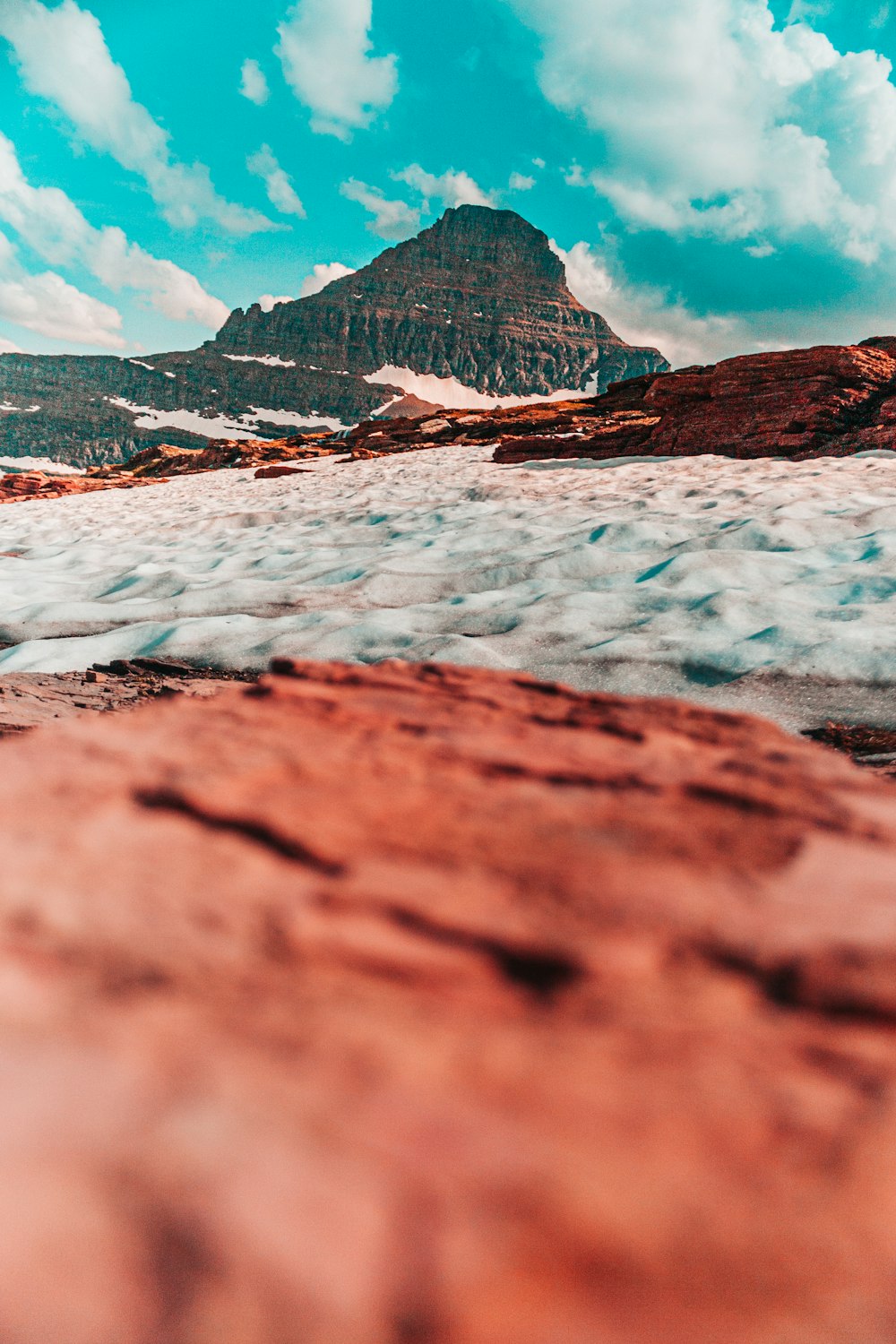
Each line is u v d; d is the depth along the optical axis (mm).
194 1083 674
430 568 11695
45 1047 708
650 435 29766
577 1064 775
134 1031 749
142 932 934
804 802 1520
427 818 1342
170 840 1187
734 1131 696
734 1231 580
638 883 1160
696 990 924
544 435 43219
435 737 1816
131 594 12172
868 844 1341
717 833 1353
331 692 2158
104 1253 475
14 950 873
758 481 17062
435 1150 623
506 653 7957
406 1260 505
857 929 1052
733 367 27562
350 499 24438
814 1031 862
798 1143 686
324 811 1329
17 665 8695
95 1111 619
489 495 20109
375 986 882
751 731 2080
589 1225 568
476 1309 477
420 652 7996
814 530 10922
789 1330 501
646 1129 685
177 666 8547
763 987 939
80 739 1632
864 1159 669
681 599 8703
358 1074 719
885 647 6898
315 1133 623
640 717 2125
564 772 1606
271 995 841
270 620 9602
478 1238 536
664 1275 535
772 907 1108
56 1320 420
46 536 21594
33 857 1090
